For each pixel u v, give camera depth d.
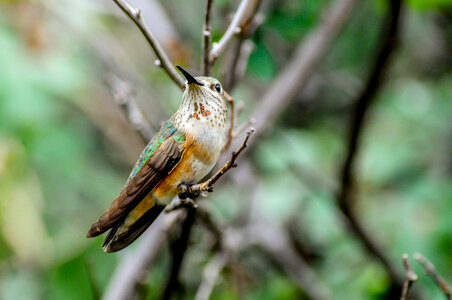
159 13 9.88
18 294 9.84
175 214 7.45
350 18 11.30
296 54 10.11
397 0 7.50
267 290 10.34
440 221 10.26
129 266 8.84
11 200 9.68
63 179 11.25
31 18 10.23
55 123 10.85
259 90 11.45
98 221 6.33
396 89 11.91
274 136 11.12
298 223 11.24
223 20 9.13
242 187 11.07
